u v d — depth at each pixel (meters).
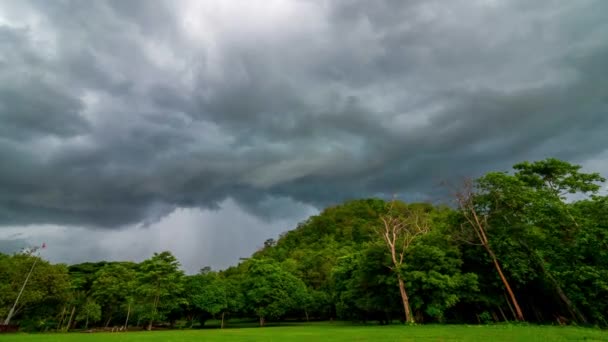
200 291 71.38
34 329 57.31
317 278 88.94
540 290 46.28
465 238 48.50
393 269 45.91
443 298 43.53
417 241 49.81
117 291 70.00
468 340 22.34
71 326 67.94
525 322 39.41
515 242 42.66
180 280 66.69
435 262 45.22
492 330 30.42
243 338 28.41
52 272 59.25
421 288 44.81
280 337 28.97
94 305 66.75
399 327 39.03
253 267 74.38
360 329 37.72
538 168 44.47
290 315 86.00
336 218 158.00
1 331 46.41
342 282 62.22
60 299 60.31
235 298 72.75
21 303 54.28
